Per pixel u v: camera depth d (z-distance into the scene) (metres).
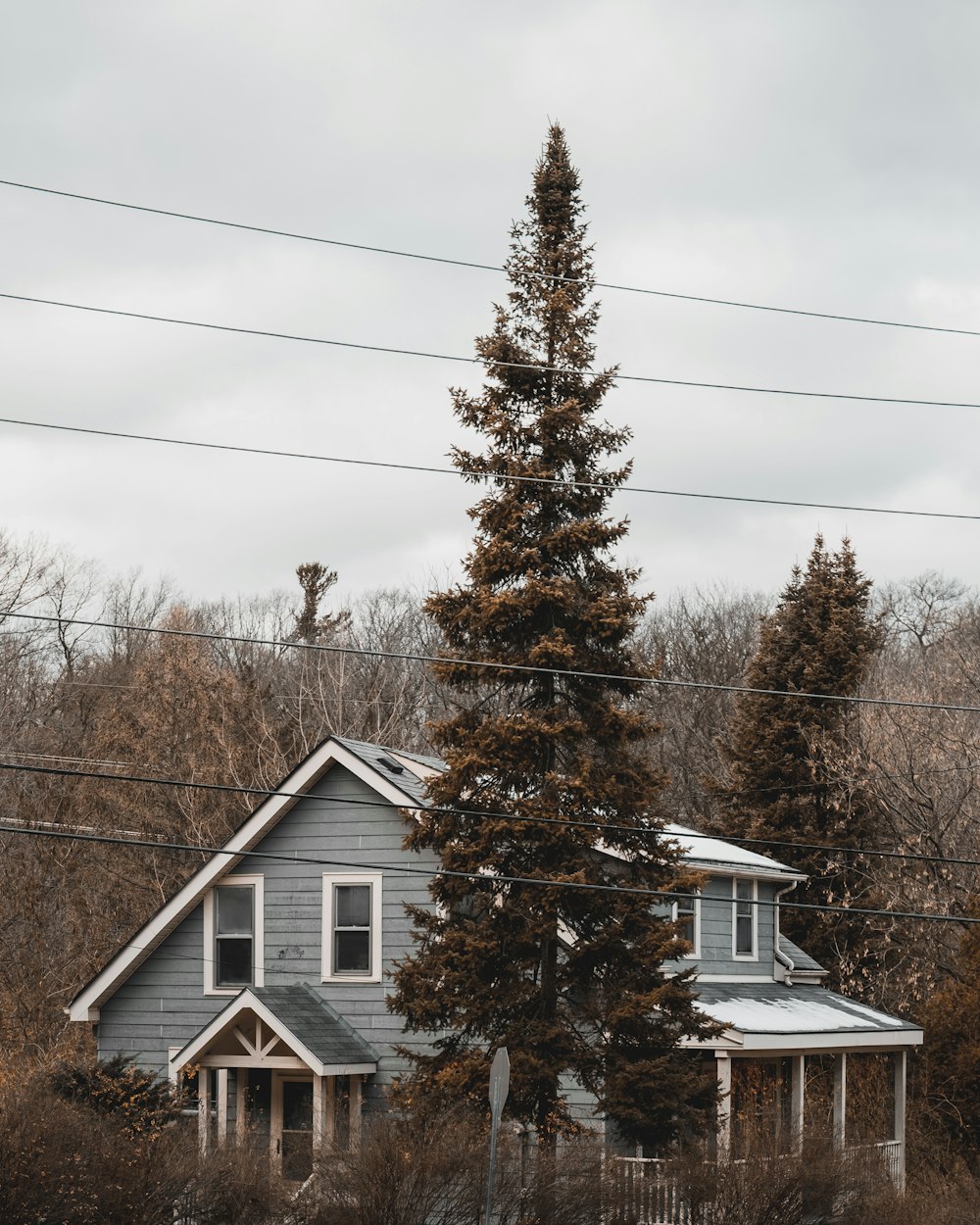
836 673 46.19
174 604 62.22
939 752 40.25
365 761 30.25
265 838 31.38
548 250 27.05
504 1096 21.62
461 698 56.88
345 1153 23.36
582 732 25.25
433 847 26.11
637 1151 28.09
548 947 25.22
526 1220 22.34
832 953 43.50
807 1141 25.28
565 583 25.55
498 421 25.94
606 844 25.91
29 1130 22.27
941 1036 34.78
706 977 33.28
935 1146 34.84
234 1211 23.17
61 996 41.91
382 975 29.88
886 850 43.84
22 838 45.50
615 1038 24.97
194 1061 28.56
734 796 46.41
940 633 63.88
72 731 53.22
